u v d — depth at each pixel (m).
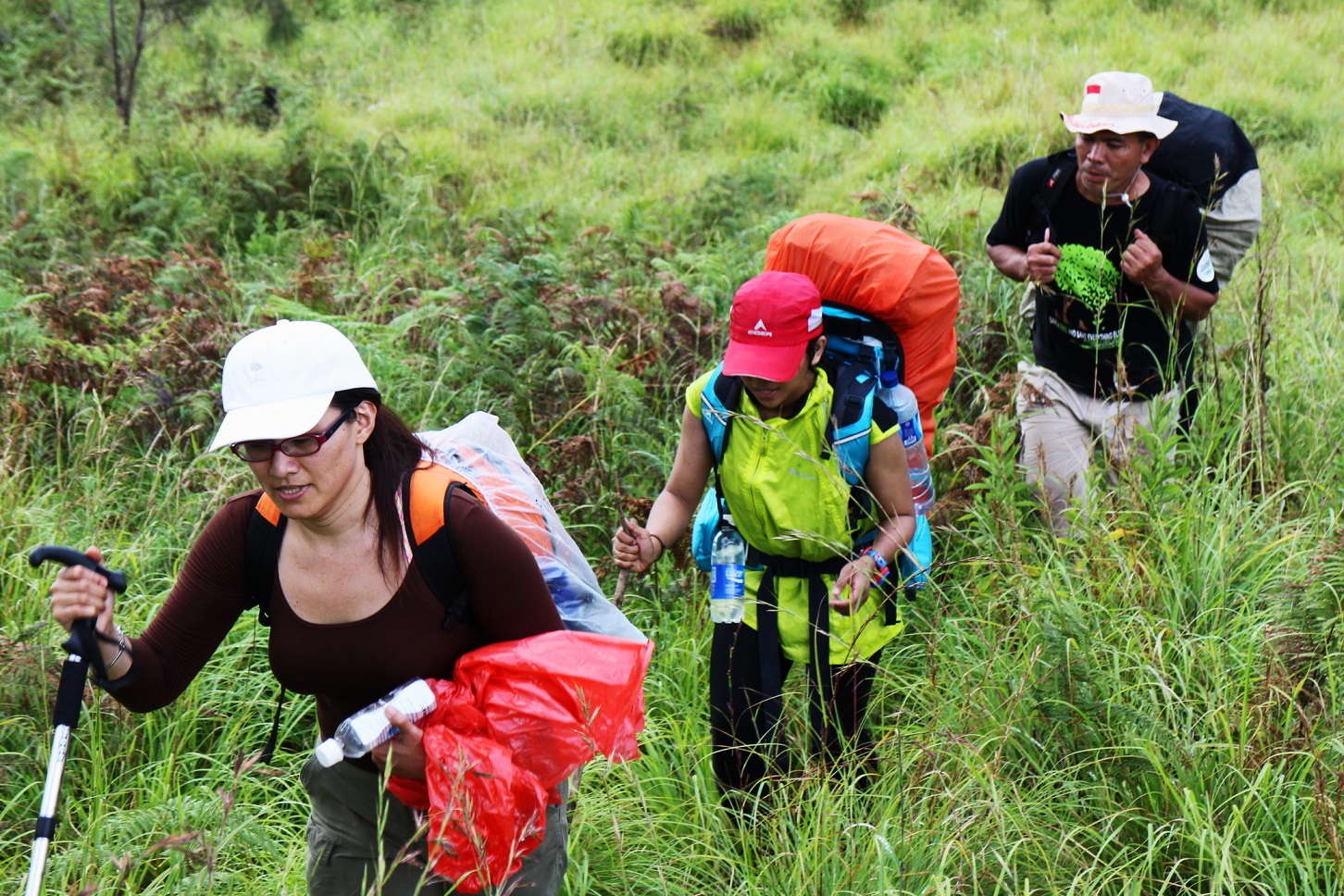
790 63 12.27
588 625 2.65
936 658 3.79
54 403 5.20
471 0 14.80
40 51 11.88
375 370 5.23
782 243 3.54
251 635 3.91
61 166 8.68
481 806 2.25
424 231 8.06
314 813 2.60
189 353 5.42
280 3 12.31
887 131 10.25
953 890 2.94
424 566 2.28
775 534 3.24
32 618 3.93
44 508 4.59
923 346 3.48
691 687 3.90
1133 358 4.59
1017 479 4.48
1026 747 3.46
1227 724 3.30
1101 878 2.97
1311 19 12.49
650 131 10.81
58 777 2.26
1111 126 4.21
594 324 5.74
